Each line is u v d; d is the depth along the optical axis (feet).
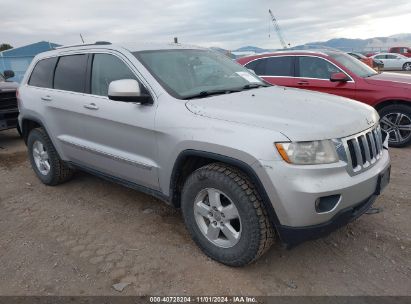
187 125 10.01
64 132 14.56
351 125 9.55
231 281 9.61
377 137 10.64
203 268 10.15
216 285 9.48
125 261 10.62
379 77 21.89
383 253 10.67
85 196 15.33
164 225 12.60
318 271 9.96
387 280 9.52
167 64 12.21
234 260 9.79
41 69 15.97
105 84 12.73
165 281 9.71
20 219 13.57
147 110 11.05
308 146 8.64
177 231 12.16
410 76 22.13
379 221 12.41
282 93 12.00
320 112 9.91
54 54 15.40
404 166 17.75
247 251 9.39
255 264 10.28
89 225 12.85
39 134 15.88
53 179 16.11
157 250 11.10
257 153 8.66
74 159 14.58
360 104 11.52
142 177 11.72
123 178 12.74
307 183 8.48
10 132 29.55
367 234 11.65
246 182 9.15
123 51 12.37
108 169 13.05
